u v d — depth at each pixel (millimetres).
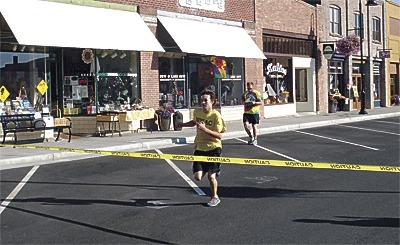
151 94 20203
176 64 21516
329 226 7203
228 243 6520
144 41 18516
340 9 33750
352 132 20766
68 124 16781
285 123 23719
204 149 8492
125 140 16781
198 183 10328
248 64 25297
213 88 23422
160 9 20469
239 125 22672
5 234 7020
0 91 16188
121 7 18984
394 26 42094
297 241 6551
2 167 12258
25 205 8602
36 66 17406
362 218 7605
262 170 11781
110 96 19125
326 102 32031
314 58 31000
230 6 24141
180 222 7508
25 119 15453
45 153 13578
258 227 7199
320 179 10703
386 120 27547
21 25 15148
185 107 21844
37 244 6582
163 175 11172
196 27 21734
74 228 7266
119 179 10750
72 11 17141
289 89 29078
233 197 9086
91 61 18609
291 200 8828
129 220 7648
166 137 17672
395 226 7160
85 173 11438
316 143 16984
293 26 28828
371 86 38031
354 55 35562
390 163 12680
